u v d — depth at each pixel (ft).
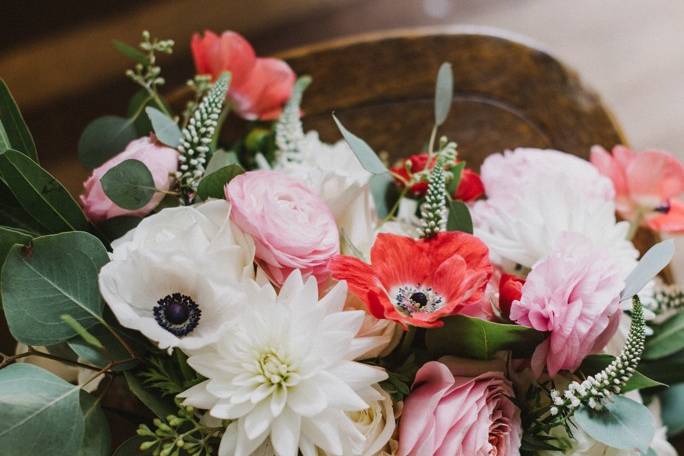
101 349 2.08
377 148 2.98
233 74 2.57
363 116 2.98
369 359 2.14
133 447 2.09
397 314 1.98
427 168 2.34
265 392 1.96
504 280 2.16
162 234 2.04
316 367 1.97
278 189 2.14
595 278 2.11
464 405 2.07
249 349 1.98
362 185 2.23
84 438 2.03
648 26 4.20
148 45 2.42
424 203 2.25
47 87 3.84
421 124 2.99
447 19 4.23
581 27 4.21
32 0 3.91
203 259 1.97
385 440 2.05
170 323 1.98
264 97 2.63
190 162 2.19
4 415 1.95
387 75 2.98
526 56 2.97
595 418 2.11
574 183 2.36
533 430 2.18
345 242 2.20
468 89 2.99
